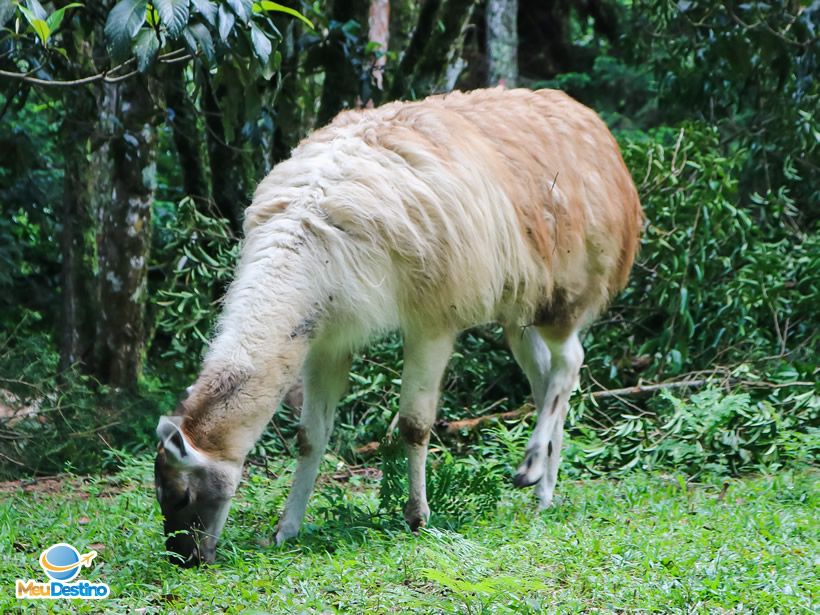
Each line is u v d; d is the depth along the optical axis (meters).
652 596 4.54
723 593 4.53
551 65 18.84
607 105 17.67
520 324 6.75
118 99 9.57
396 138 5.86
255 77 6.61
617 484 7.57
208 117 10.05
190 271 9.44
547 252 6.49
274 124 9.76
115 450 8.45
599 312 7.30
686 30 11.62
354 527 5.94
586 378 9.15
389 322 5.78
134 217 10.09
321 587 4.79
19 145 11.59
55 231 12.70
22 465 8.30
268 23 6.27
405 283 5.73
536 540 5.51
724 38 10.20
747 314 9.40
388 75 10.68
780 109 10.87
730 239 9.88
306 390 6.07
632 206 7.29
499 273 6.12
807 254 10.06
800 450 7.54
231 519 6.55
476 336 9.52
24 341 9.14
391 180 5.68
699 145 10.05
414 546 5.34
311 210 5.58
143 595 4.85
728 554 5.13
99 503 6.97
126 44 5.45
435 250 5.72
